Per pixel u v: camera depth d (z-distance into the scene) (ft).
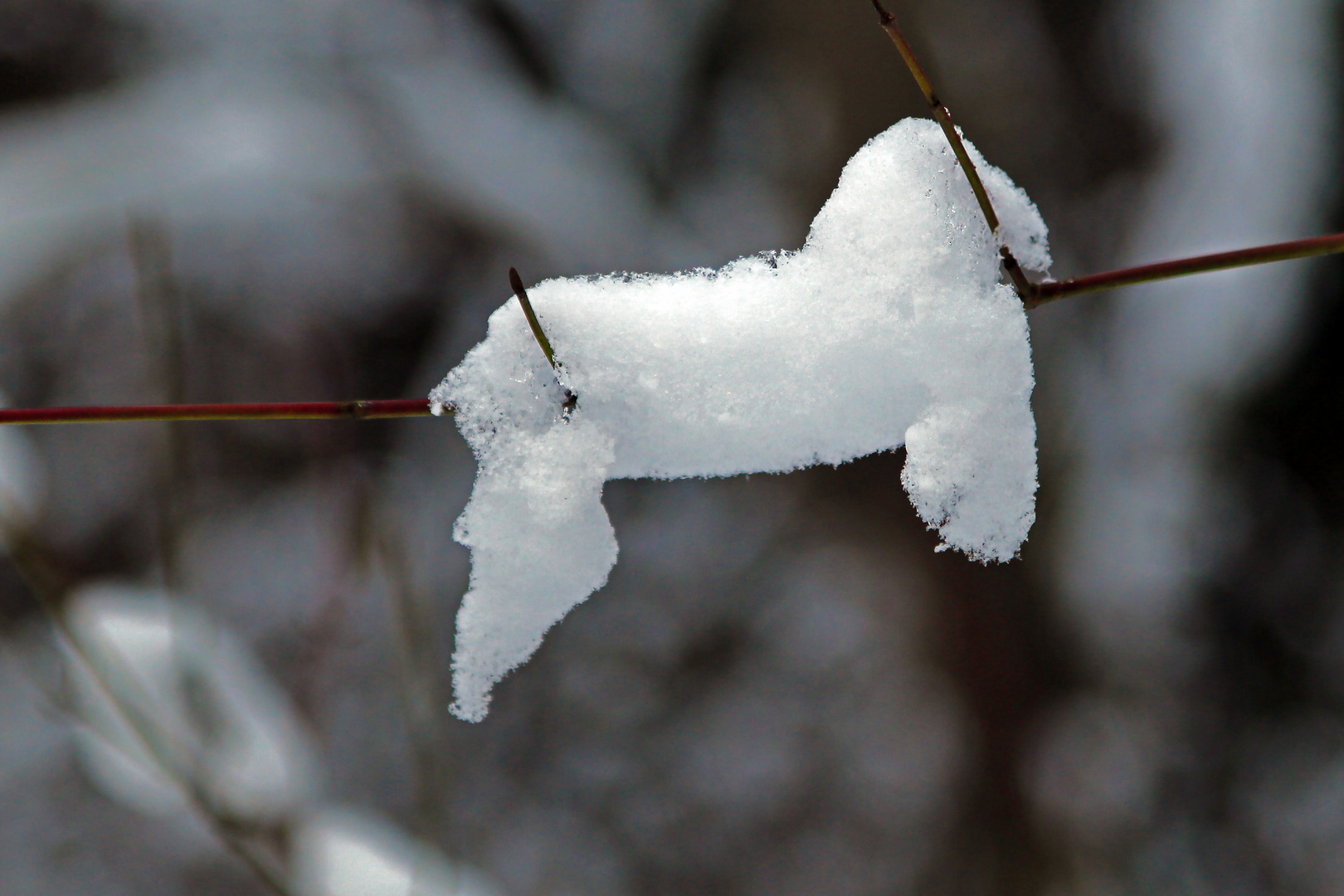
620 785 9.75
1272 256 3.34
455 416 3.35
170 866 7.61
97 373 10.14
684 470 3.35
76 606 3.80
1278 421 9.32
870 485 9.66
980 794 8.48
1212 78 8.98
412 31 10.21
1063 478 9.02
